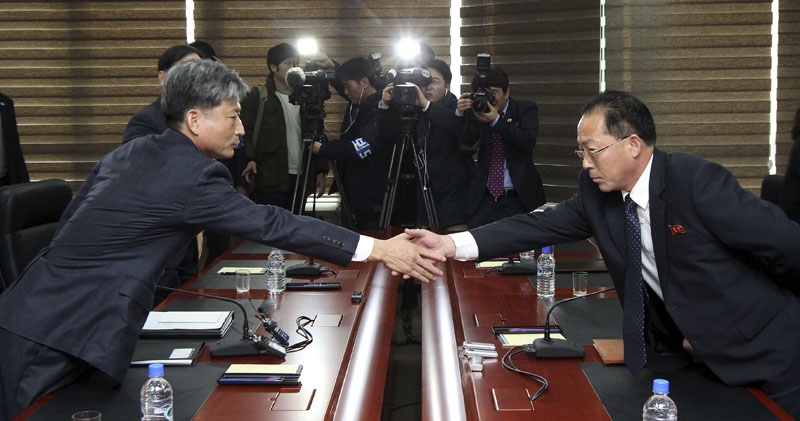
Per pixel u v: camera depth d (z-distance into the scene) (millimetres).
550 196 5648
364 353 2104
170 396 1763
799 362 1841
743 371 1861
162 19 5680
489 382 1868
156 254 1969
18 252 2807
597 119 1906
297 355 2061
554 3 5527
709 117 5207
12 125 5055
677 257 1903
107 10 5672
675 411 1672
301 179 4512
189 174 1960
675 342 2037
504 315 2447
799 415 1810
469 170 4480
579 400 1750
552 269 2773
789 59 5070
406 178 4359
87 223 1933
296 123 4770
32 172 5793
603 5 5332
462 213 4434
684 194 1875
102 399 1785
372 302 2619
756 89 5125
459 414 1760
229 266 3229
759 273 1913
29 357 1852
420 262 2229
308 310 2516
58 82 5730
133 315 1910
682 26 5195
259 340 2066
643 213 1977
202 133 2025
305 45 5625
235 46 5723
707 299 1891
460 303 2598
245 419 1644
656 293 2086
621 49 5320
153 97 5734
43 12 5680
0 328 1886
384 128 4305
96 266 1925
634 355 1906
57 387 1871
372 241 2209
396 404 3480
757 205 1829
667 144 5285
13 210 2803
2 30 5695
